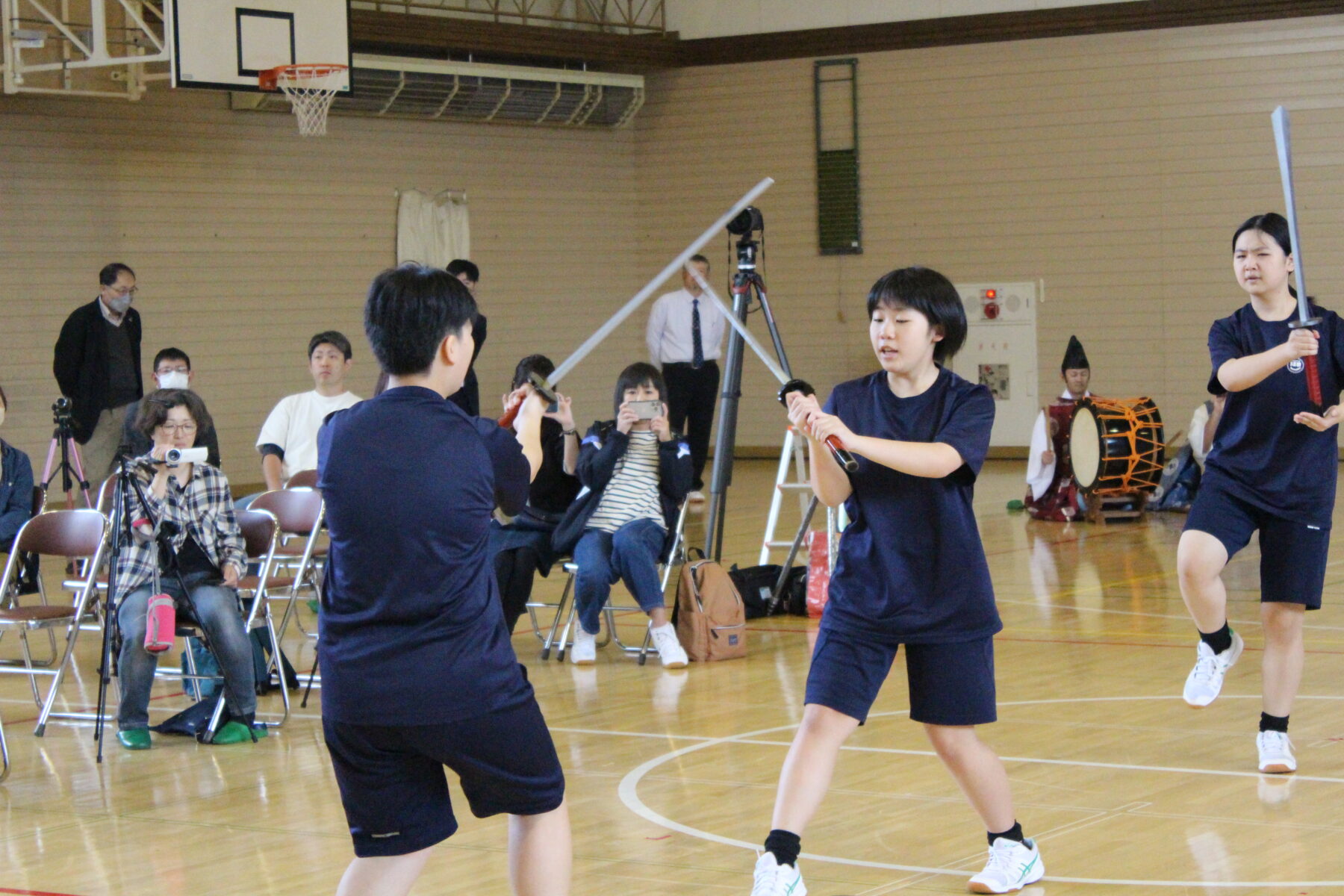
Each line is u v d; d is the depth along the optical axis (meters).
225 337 16.98
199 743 6.82
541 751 3.40
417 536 3.21
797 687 7.60
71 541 7.45
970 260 18.97
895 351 4.21
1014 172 18.69
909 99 19.08
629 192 20.58
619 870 4.80
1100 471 13.23
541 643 9.05
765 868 3.96
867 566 4.19
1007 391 18.91
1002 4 18.64
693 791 5.73
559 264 19.97
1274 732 5.65
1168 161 18.06
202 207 16.77
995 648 8.30
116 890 4.82
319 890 4.76
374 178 18.30
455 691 3.23
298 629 9.75
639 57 19.52
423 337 3.32
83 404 13.47
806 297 19.73
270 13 14.37
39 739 6.99
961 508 4.17
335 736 3.33
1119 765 5.87
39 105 15.45
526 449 3.76
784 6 19.52
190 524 7.02
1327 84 17.36
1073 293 18.56
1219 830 4.97
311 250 17.73
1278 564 5.53
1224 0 17.62
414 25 17.45
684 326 16.20
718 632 8.32
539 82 18.92
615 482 8.51
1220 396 5.64
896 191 19.22
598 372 20.41
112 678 8.27
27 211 15.41
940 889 4.52
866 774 5.87
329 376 10.07
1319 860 4.63
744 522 13.91
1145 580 10.38
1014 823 4.45
